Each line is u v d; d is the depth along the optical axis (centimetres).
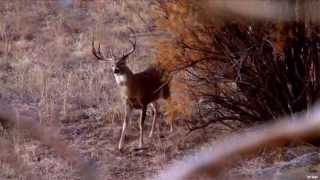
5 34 3884
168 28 2233
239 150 880
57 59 3497
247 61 2150
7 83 3105
